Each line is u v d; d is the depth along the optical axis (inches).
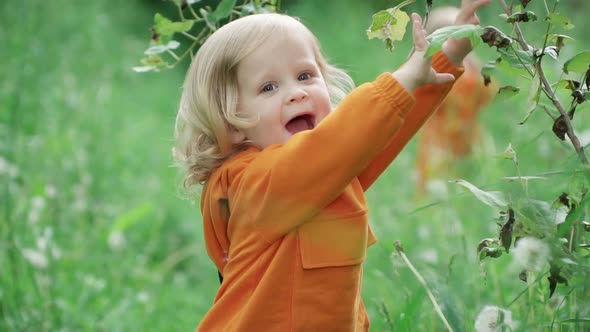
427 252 195.6
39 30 474.6
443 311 133.0
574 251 108.4
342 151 111.3
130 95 513.3
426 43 111.3
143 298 234.7
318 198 114.0
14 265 209.5
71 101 390.3
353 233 119.0
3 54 416.5
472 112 300.5
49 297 211.9
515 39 108.7
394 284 178.1
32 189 280.8
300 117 123.9
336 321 118.0
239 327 118.5
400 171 346.0
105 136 379.2
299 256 117.5
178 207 327.0
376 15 112.7
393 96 110.3
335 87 135.5
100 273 249.9
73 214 282.0
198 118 127.6
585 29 472.4
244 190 119.7
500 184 122.3
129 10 681.0
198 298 259.4
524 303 138.9
